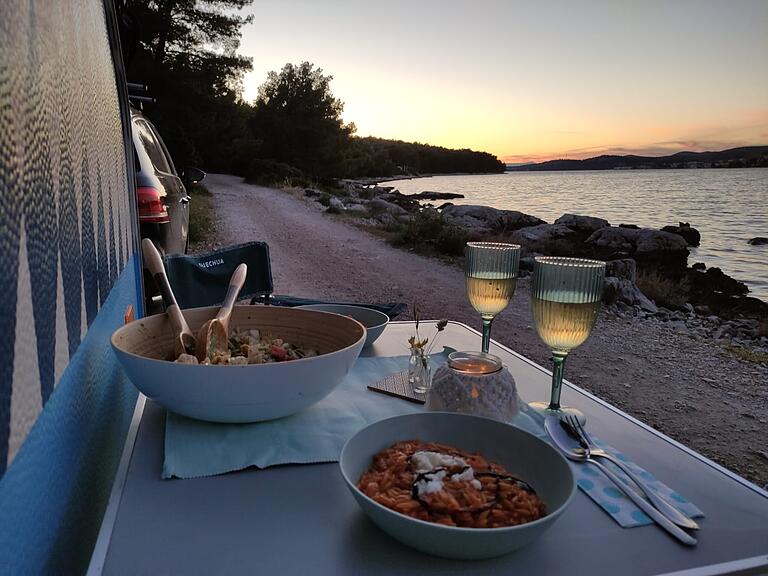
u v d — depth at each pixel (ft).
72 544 2.32
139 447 3.03
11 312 1.64
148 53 73.61
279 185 91.61
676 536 2.34
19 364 1.70
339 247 34.83
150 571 2.06
